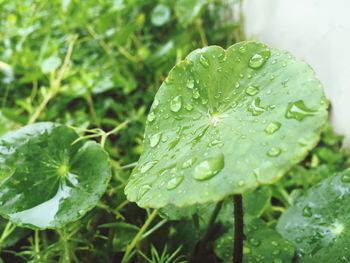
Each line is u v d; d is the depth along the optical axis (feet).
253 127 0.36
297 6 0.85
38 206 0.47
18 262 0.61
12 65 1.02
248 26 1.11
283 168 0.32
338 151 0.79
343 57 0.74
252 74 0.41
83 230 0.56
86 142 0.51
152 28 1.27
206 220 0.58
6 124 0.86
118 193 0.59
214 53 0.44
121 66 1.09
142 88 1.09
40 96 1.01
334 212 0.51
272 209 0.66
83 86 0.92
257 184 0.32
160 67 1.07
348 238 0.48
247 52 0.42
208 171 0.35
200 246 0.57
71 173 0.50
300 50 0.87
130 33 1.07
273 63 0.40
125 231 0.59
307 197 0.55
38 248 0.56
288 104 0.36
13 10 1.21
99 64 1.10
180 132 0.43
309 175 0.73
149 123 0.46
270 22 0.98
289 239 0.53
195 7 1.09
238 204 0.41
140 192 0.38
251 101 0.39
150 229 0.58
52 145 0.51
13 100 1.04
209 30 1.21
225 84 0.42
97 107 0.99
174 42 1.11
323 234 0.50
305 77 0.37
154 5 1.31
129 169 0.69
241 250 0.43
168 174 0.38
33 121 0.84
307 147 0.33
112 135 0.93
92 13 1.17
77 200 0.47
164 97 0.46
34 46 1.16
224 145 0.36
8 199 0.47
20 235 0.58
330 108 0.81
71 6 1.09
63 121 0.90
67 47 1.10
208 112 0.42
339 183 0.53
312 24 0.81
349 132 0.77
